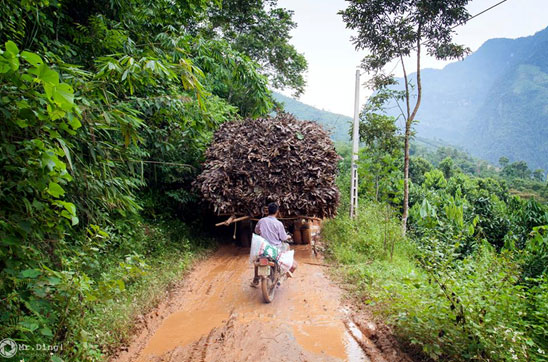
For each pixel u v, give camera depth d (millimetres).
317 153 7828
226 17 17438
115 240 5719
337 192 7965
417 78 9883
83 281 3121
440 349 3424
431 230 5523
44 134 2883
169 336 4211
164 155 7898
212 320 4660
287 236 5695
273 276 5438
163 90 7227
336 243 8406
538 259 5930
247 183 7703
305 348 3916
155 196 8227
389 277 5773
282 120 8461
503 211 12594
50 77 2254
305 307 5078
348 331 4328
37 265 3010
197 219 9062
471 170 85812
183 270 6508
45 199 2904
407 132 10047
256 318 4680
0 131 2594
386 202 11516
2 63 2230
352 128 13016
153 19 7793
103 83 4023
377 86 11125
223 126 8836
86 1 6234
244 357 3721
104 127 3766
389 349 3805
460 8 8789
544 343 3324
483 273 3805
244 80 8555
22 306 3137
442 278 3730
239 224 8727
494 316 3281
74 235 4551
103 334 3703
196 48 8062
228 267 7102
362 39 10180
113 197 4500
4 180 2736
